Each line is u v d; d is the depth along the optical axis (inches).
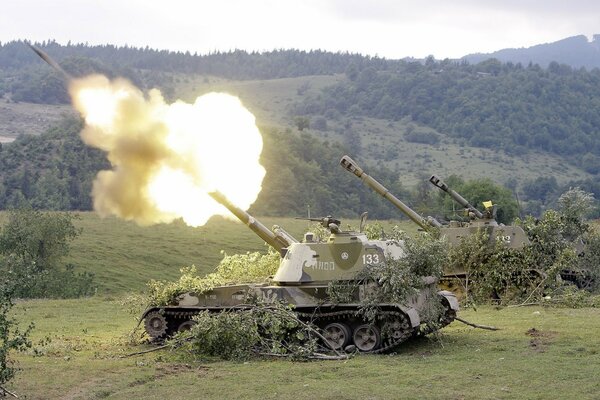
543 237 1330.0
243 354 799.1
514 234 1310.3
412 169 7130.9
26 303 1330.0
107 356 813.9
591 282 1465.3
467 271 1288.1
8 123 7263.8
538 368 721.6
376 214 4079.7
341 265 845.2
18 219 1902.1
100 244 2416.3
